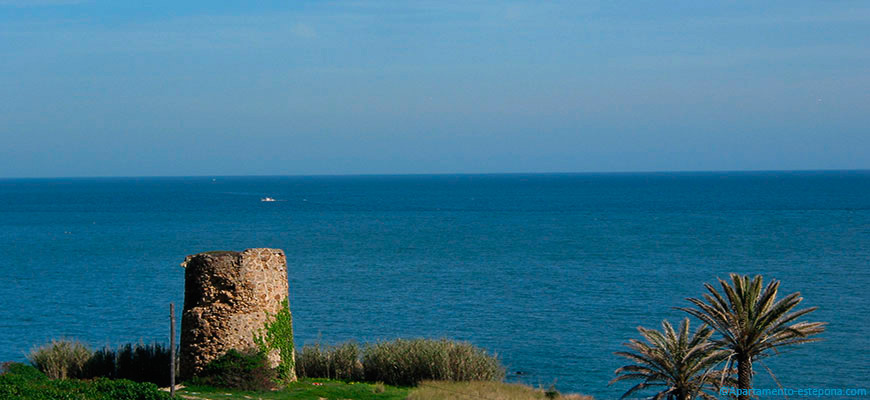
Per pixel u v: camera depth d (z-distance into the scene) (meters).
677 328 78.81
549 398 49.78
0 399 33.66
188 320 42.50
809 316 85.75
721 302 43.09
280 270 44.41
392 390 47.91
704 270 123.69
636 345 46.47
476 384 50.66
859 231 187.88
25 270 127.50
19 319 86.00
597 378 61.38
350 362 52.06
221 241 175.75
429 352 52.59
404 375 51.38
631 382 60.28
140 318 86.31
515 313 89.00
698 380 45.25
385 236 189.12
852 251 146.75
